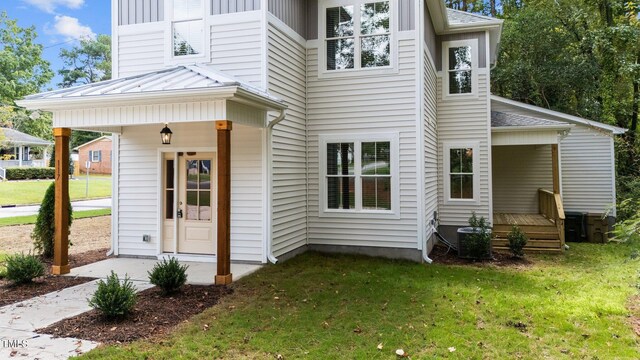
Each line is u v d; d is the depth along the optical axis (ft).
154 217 28.04
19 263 21.13
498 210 44.24
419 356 13.35
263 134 25.71
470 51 37.52
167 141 24.94
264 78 25.14
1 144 82.43
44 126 125.80
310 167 31.01
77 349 13.35
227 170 21.15
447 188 37.73
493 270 26.71
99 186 99.14
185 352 13.30
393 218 29.19
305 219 30.89
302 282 22.15
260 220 25.91
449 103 37.81
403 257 28.99
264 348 13.73
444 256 31.22
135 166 28.45
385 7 29.53
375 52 29.84
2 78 116.47
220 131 20.85
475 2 74.64
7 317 16.43
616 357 13.52
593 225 39.83
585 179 42.45
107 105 21.91
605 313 17.94
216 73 23.98
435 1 30.99
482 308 18.37
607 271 26.40
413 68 28.63
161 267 19.63
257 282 21.88
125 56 28.45
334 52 30.68
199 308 17.70
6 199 72.02
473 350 13.91
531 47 57.93
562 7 59.93
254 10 25.50
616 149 44.16
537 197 43.06
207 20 26.48
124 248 28.63
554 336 15.33
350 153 30.27
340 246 30.42
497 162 44.32
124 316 16.43
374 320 16.57
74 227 44.60
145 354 13.06
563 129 35.06
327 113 30.60
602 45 53.93
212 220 27.17
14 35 130.62
